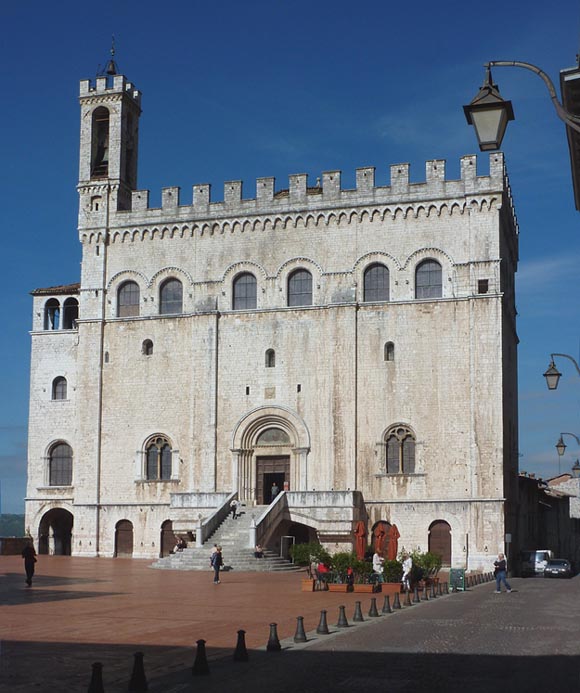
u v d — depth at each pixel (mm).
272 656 25203
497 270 70062
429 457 69688
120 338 77250
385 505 69938
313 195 74625
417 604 41125
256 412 73500
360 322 72375
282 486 73250
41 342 82250
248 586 48875
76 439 77000
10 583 49188
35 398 81625
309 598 42219
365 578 46781
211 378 74625
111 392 76812
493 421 68562
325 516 67625
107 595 42750
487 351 69375
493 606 40312
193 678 21891
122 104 80312
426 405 70188
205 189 76938
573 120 17812
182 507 71125
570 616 35781
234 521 67875
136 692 20188
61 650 26125
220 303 75562
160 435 75375
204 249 76500
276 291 74562
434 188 72188
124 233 78375
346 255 73375
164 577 55000
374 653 25703
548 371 43844
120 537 75500
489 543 67562
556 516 117312
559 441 62219
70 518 83125
